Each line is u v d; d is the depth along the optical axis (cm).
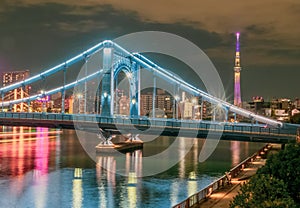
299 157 4612
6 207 6322
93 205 6475
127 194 7200
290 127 10919
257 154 10056
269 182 3338
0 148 13975
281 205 3150
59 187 7688
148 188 7675
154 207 6378
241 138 10162
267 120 12875
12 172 9094
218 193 5697
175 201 6731
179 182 8244
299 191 4350
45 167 9875
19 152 12838
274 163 4609
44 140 17938
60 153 12769
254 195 3306
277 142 9869
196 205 5028
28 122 12388
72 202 6638
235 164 10812
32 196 6988
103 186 7831
